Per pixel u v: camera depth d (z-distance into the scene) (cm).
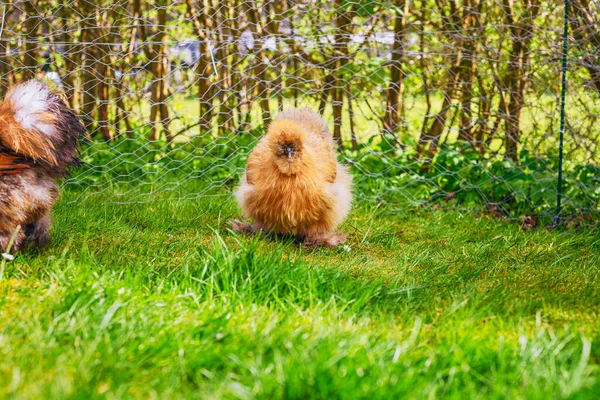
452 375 177
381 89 292
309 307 201
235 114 328
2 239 215
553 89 293
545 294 215
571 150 283
